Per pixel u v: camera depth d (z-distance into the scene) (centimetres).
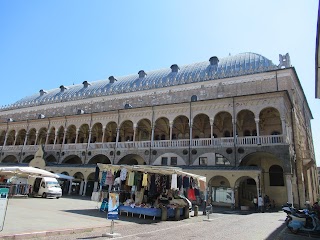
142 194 2302
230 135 4253
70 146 5025
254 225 1823
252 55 4928
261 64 4481
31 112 7212
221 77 4566
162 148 4034
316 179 5375
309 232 1553
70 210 2092
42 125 5716
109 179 2344
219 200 3478
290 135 3672
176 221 1922
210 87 4603
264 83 4134
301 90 4825
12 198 2739
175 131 4816
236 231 1529
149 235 1274
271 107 3444
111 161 4425
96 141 5644
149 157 4091
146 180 2247
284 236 1471
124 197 2352
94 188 4109
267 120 3969
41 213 1753
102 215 1930
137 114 4550
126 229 1435
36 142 5697
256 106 3553
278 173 3534
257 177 3072
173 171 2044
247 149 3381
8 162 6012
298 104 4456
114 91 5847
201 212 2698
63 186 4600
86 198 3788
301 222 1576
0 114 8019
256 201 3084
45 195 3175
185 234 1358
